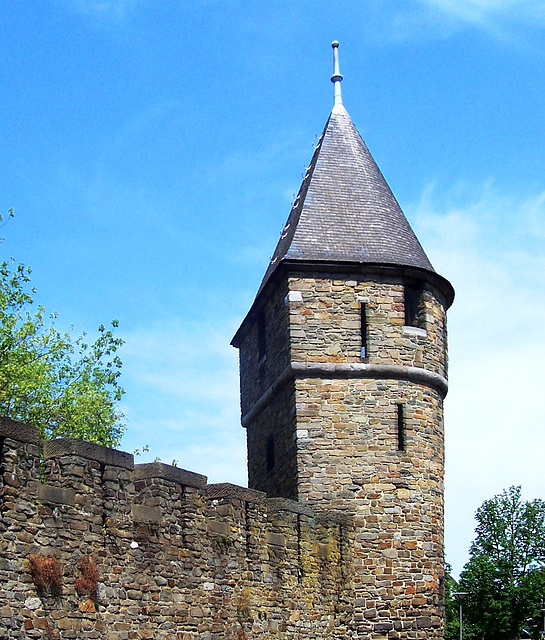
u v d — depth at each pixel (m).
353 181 28.16
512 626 59.91
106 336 34.16
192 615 18.39
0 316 30.11
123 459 17.16
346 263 25.91
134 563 17.08
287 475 25.69
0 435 14.55
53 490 15.49
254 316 28.80
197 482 19.09
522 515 61.53
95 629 15.92
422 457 25.56
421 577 24.88
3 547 14.35
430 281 26.70
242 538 20.27
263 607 20.58
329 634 22.98
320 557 23.12
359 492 25.02
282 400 26.45
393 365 25.69
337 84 30.62
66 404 31.06
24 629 14.49
